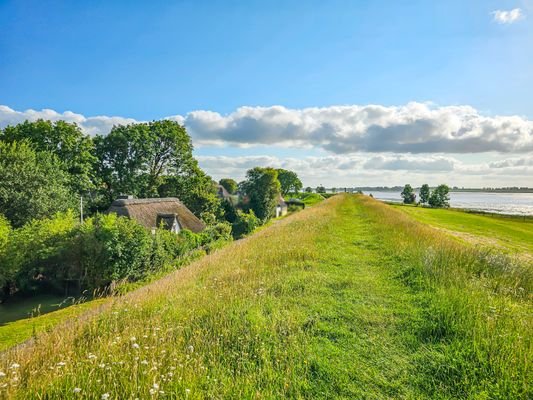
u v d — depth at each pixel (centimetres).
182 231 2098
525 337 457
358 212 3203
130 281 1374
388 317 598
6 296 1182
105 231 1291
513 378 380
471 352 443
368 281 835
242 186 4494
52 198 2228
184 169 3819
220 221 3491
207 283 851
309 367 433
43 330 614
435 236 1448
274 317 574
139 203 2269
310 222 2183
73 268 1285
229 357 453
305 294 723
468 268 873
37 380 384
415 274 857
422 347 482
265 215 4278
